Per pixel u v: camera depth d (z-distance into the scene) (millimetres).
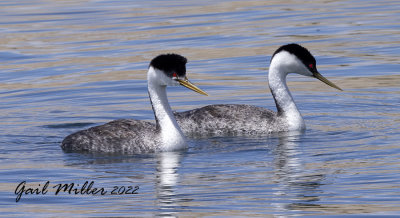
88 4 34781
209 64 23312
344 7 32062
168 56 14859
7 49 26094
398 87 20312
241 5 33156
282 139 15992
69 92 20641
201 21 29734
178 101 19750
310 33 26859
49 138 16312
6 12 33156
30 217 10984
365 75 21656
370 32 26703
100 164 14023
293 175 12906
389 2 32812
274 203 11398
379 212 10844
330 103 19266
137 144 14938
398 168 13070
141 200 11734
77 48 25953
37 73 22938
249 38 26375
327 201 11422
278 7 32531
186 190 12195
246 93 20250
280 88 17031
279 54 17109
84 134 15250
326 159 13984
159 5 34031
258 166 13617
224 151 14977
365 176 12672
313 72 17312
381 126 16703
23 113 18625
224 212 11039
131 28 28828
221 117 17047
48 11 33125
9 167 13836
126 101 19688
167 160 14250
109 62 23828
